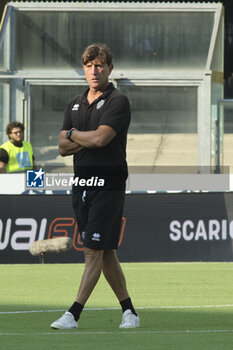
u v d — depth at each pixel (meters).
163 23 49.72
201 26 49.88
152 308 24.31
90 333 19.06
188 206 40.22
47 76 49.03
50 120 49.00
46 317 22.34
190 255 40.31
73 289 29.77
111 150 19.89
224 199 40.22
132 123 49.28
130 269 37.09
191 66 49.75
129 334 18.94
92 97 20.25
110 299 26.83
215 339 18.19
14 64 49.09
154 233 40.25
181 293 28.47
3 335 18.73
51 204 39.91
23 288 30.06
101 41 49.66
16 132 41.94
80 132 19.83
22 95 48.78
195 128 49.38
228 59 50.69
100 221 19.66
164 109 49.47
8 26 49.03
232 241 40.28
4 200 39.62
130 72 49.47
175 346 17.14
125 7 49.66
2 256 39.72
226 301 26.16
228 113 48.06
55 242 39.28
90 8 49.53
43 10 49.25
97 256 19.73
